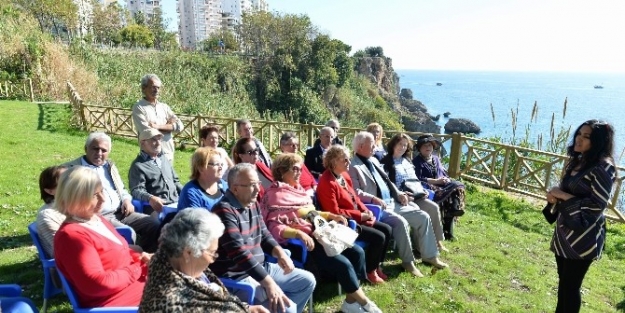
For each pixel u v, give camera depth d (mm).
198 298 1791
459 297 3904
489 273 4512
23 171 7379
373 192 4527
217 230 1903
